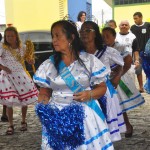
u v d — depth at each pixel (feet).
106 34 18.20
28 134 22.07
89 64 11.44
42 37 36.58
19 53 22.44
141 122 24.09
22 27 55.06
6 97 21.93
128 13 84.99
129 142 19.76
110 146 11.65
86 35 14.65
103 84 11.57
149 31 35.76
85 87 11.48
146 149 18.57
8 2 55.16
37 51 36.11
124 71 18.12
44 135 11.51
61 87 11.39
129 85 19.43
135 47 29.22
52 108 11.38
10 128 22.21
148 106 29.04
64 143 11.25
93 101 11.71
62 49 11.30
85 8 68.64
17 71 22.24
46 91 11.76
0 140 20.99
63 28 11.26
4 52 22.18
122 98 19.36
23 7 54.95
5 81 22.06
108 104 14.64
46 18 55.42
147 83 21.36
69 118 11.17
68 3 59.11
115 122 14.90
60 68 11.41
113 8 85.87
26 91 22.43
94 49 15.16
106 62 15.17
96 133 11.50
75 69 11.37
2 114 27.04
